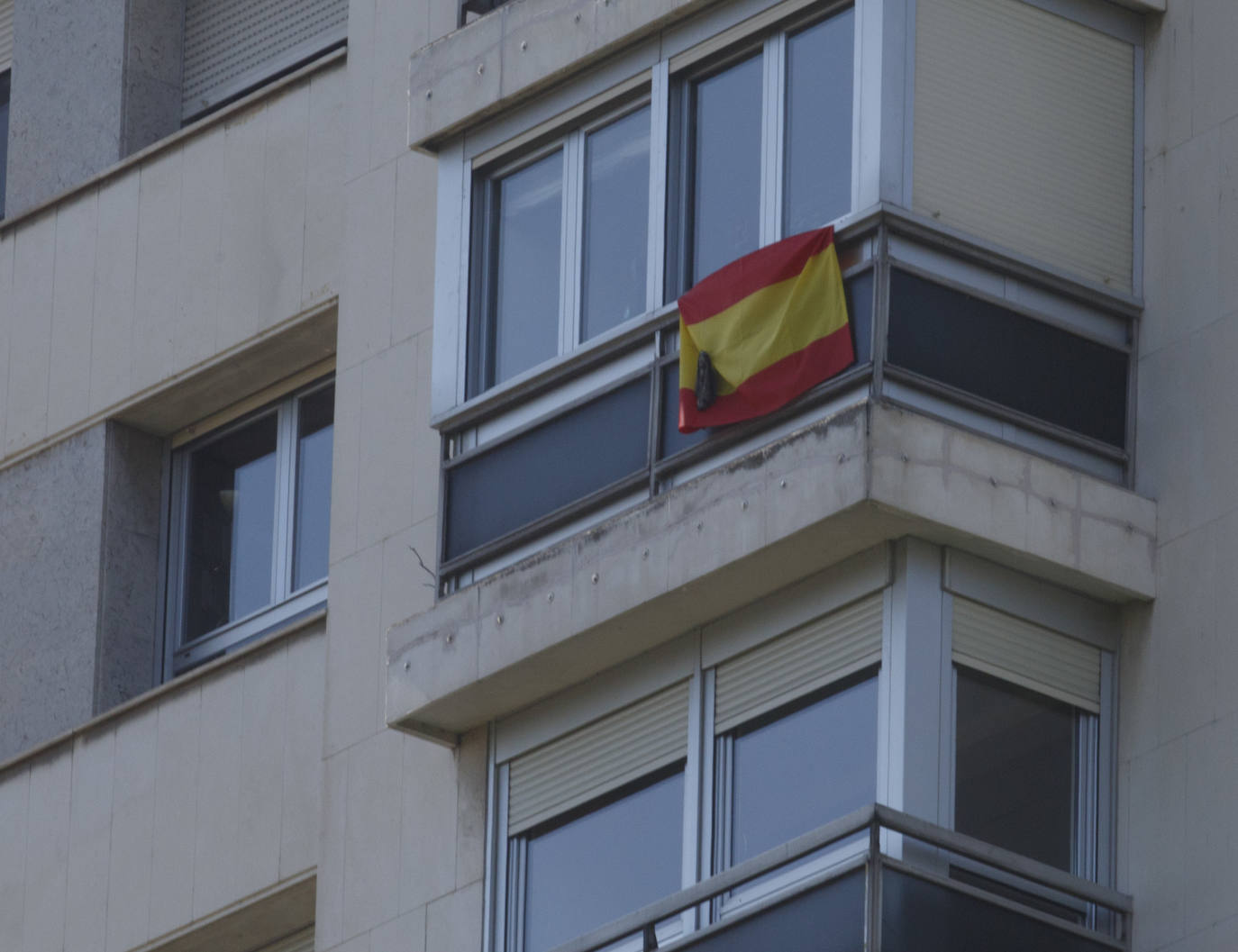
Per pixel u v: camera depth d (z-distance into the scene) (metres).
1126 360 50.22
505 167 55.19
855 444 47.41
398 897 54.62
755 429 49.62
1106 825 48.19
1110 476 49.56
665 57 52.66
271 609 63.12
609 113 53.66
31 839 62.22
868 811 45.78
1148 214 50.81
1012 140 50.09
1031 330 49.47
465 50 55.81
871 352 48.12
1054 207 50.19
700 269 51.41
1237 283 49.22
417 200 59.09
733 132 51.56
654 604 50.22
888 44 49.47
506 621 52.47
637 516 50.75
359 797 56.03
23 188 70.50
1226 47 50.56
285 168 63.59
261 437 64.88
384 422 58.12
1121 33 51.62
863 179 49.00
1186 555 48.69
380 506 57.59
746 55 51.75
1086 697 48.69
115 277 66.31
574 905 51.84
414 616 54.22
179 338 64.44
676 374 51.19
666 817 50.94
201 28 70.19
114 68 69.62
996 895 46.44
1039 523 48.22
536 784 53.12
